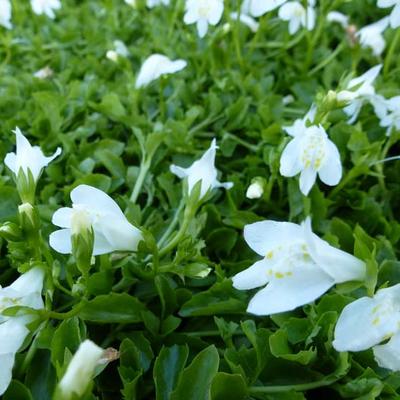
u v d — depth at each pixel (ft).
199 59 0.79
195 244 0.50
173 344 0.47
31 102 0.70
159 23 0.89
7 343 0.40
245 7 0.78
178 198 0.57
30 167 0.46
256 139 0.66
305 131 0.49
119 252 0.44
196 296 0.48
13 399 0.42
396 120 0.59
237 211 0.55
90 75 0.76
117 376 0.45
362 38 0.74
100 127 0.67
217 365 0.42
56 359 0.42
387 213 0.59
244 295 0.49
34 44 0.84
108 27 0.89
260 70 0.78
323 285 0.39
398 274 0.48
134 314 0.46
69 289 0.49
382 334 0.38
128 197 0.59
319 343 0.45
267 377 0.44
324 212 0.55
